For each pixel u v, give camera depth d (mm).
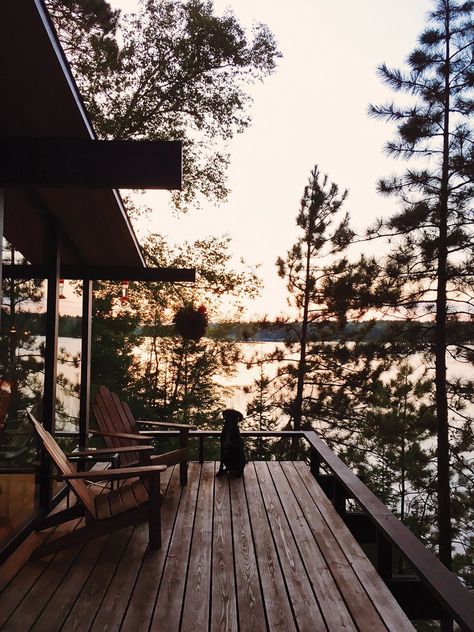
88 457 5047
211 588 2932
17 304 3771
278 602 2770
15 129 3346
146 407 12398
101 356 11750
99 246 5430
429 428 11930
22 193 3867
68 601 2781
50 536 3758
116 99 13148
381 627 2514
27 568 3211
